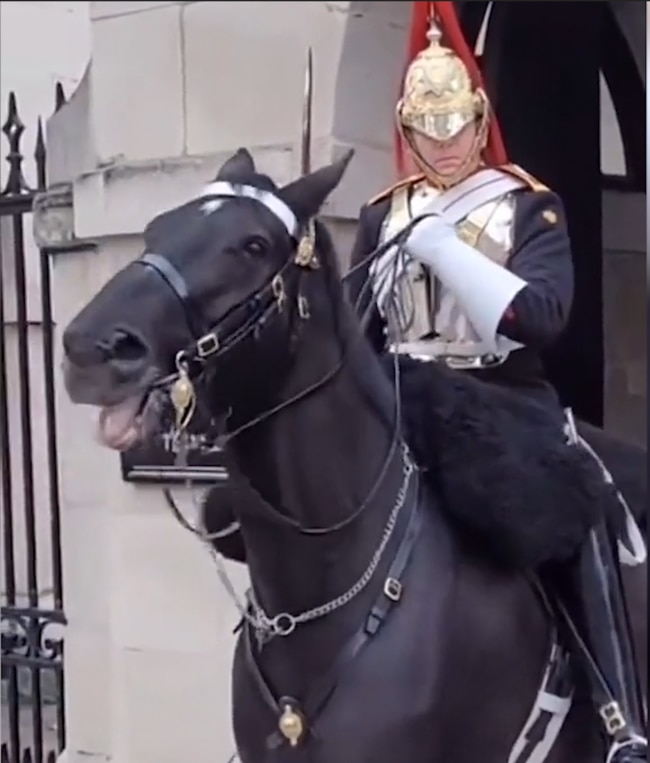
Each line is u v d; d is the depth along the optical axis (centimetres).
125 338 221
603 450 331
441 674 254
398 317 297
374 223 313
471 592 266
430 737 253
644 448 350
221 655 427
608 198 599
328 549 253
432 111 295
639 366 600
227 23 408
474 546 275
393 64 407
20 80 618
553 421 286
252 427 244
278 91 402
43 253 470
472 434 271
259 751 266
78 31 610
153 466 427
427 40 324
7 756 510
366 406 260
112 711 450
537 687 275
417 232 276
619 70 580
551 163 534
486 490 265
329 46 394
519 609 272
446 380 279
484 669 263
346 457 255
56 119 472
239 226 234
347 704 251
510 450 271
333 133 393
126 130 429
